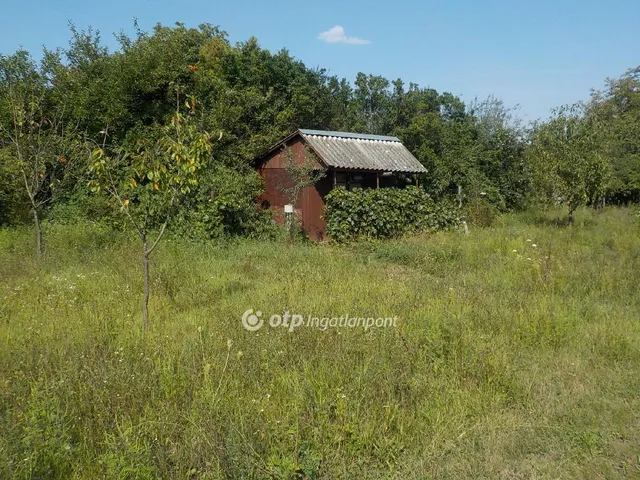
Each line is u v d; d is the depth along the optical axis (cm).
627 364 599
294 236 1501
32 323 651
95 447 397
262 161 1766
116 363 511
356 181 1711
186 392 474
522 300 795
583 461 418
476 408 484
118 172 1297
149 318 696
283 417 448
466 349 573
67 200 1459
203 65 1945
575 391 532
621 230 1563
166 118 1566
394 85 2559
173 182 660
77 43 1756
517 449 433
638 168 2323
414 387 503
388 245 1279
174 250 1130
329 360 532
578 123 1809
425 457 418
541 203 1956
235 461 381
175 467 379
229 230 1393
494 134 2372
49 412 404
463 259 1154
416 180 1892
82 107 1543
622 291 889
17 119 1105
